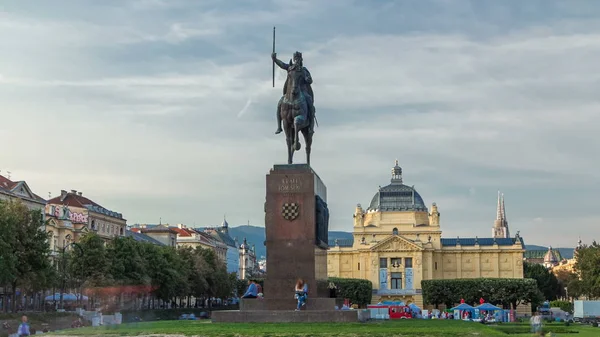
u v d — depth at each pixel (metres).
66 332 28.16
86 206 167.25
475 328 30.94
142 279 121.31
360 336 25.47
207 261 178.62
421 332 26.95
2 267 86.06
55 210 154.00
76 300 123.06
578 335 61.28
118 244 120.62
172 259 141.00
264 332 26.34
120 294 118.38
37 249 95.00
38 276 95.44
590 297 150.88
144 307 132.50
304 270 35.53
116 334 26.66
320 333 26.08
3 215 89.62
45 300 128.12
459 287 193.00
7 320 81.81
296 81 38.41
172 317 125.94
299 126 37.78
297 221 35.94
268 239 35.97
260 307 35.31
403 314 89.44
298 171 36.41
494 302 192.00
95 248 113.88
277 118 38.66
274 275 35.66
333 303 34.66
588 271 143.62
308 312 33.16
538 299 189.62
